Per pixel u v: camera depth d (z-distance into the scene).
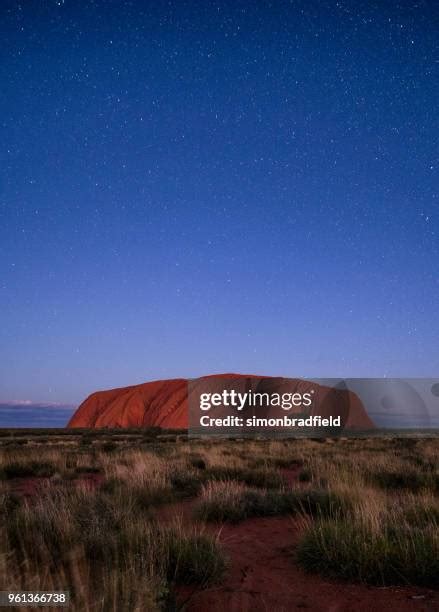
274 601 4.48
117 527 6.33
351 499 8.20
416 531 5.56
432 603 4.43
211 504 8.02
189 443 32.41
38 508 6.53
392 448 25.39
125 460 16.55
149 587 3.90
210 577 4.93
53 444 32.88
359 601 4.50
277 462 17.66
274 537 6.95
